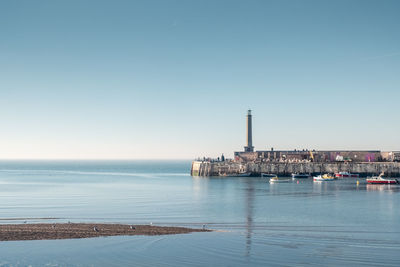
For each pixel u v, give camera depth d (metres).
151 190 158.50
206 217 89.25
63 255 56.47
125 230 70.56
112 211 98.56
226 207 105.44
